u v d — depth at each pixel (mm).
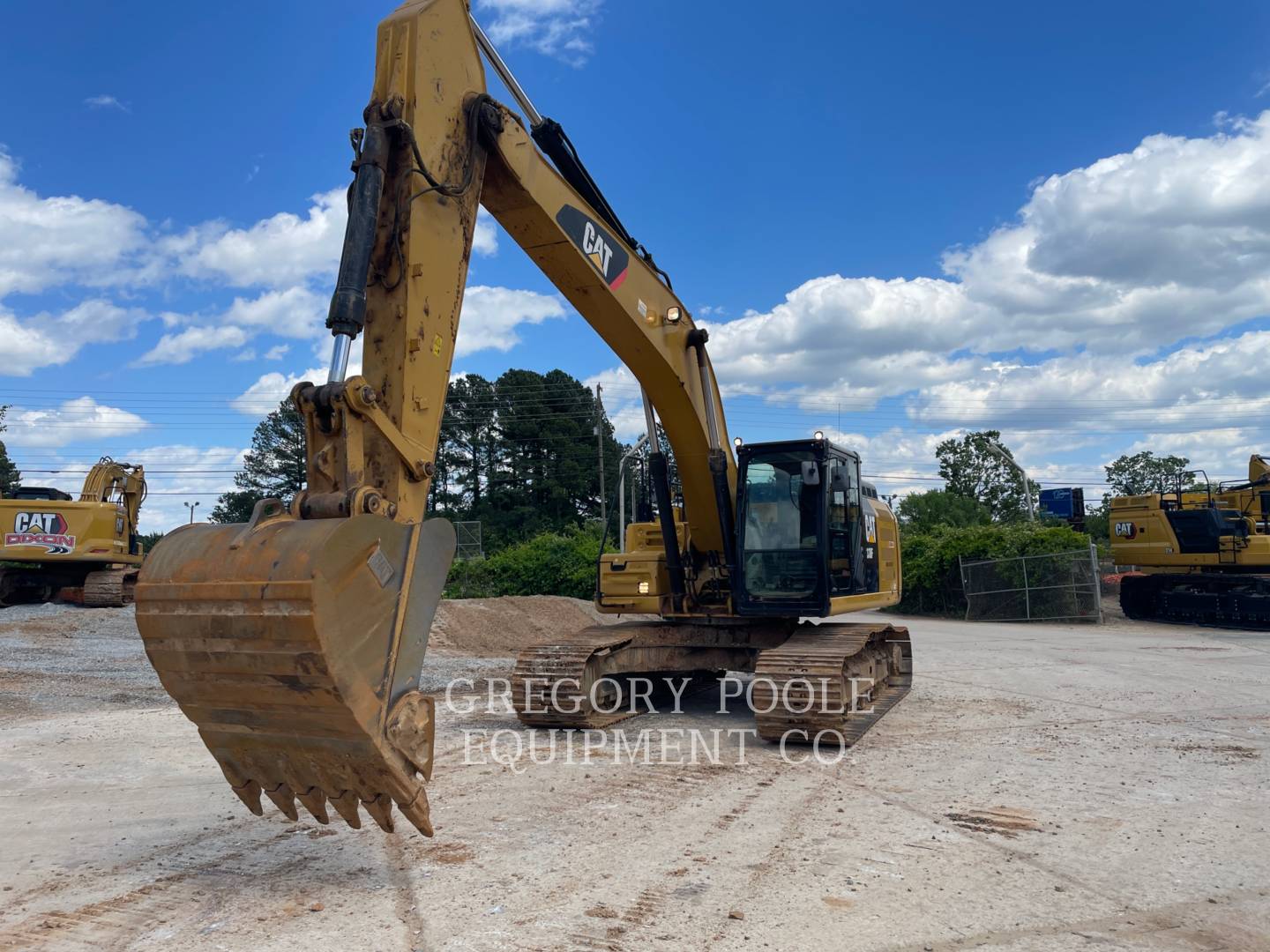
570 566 32531
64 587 21156
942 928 4176
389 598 4332
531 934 4105
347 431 4539
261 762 4492
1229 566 23062
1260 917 4336
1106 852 5250
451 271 5469
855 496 10227
